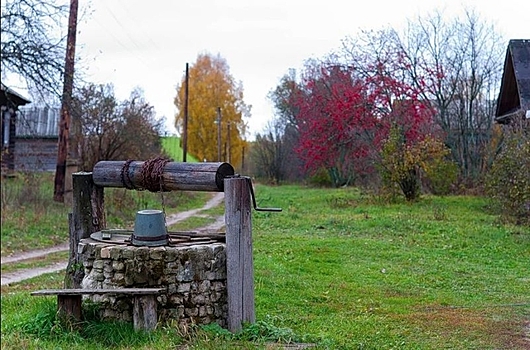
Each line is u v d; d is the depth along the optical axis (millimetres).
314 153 27359
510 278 7930
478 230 12766
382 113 24344
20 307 7906
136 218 6250
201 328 5871
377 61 26031
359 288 8172
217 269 6191
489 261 9375
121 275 6070
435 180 22375
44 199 20203
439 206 19422
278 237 13883
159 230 6219
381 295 7684
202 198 33000
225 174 6270
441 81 20672
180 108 53094
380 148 23312
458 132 21234
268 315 6672
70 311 5980
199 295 6102
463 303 6773
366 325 6102
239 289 6051
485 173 18109
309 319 6613
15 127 29531
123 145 23875
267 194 32156
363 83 25609
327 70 29234
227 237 6094
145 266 6023
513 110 16922
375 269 9633
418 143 22047
